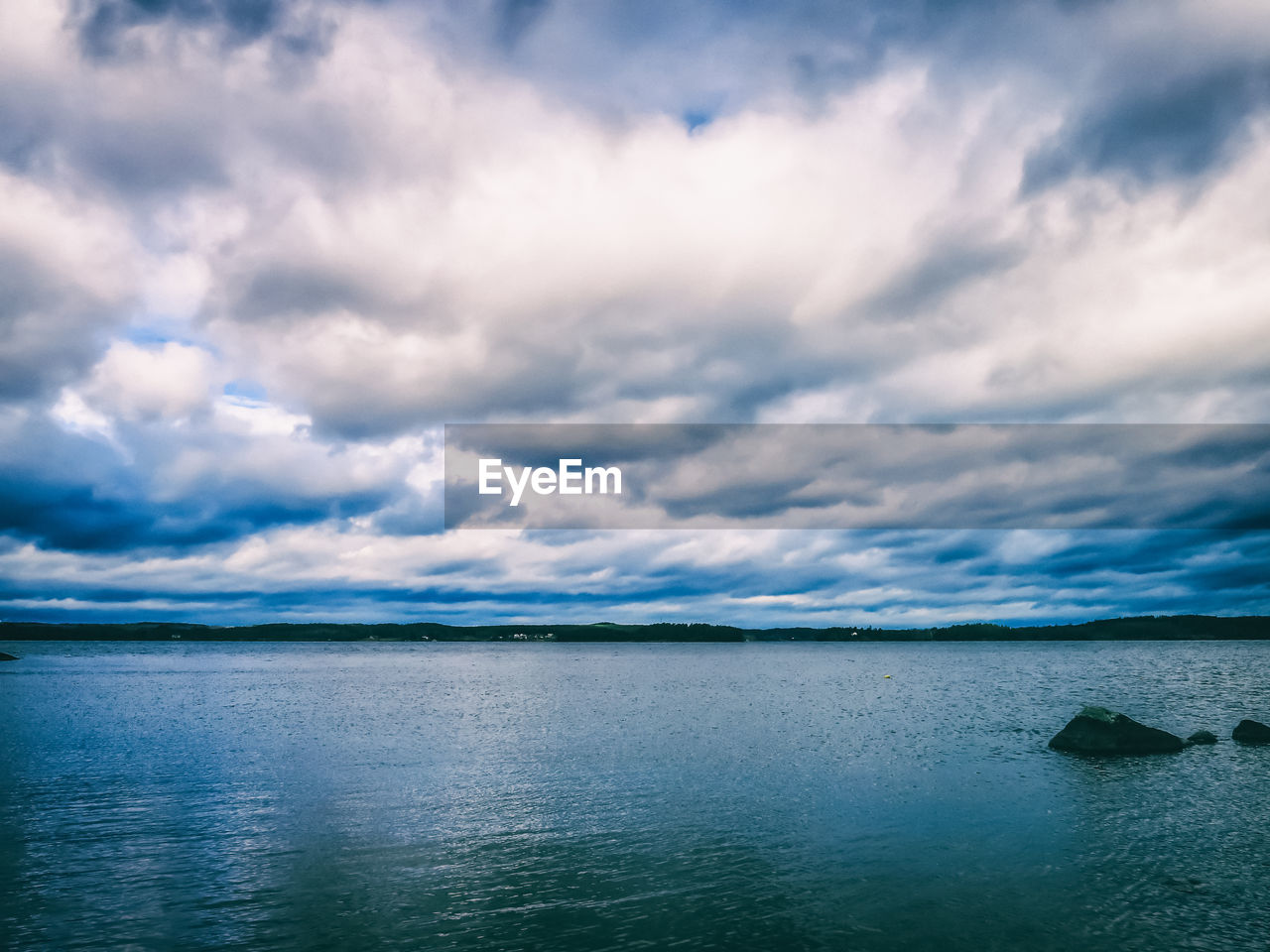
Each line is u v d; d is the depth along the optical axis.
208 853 21.22
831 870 19.69
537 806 26.56
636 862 20.39
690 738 43.19
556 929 16.00
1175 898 17.75
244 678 101.00
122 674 106.62
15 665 130.62
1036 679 95.06
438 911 16.98
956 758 35.56
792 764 34.38
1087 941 15.47
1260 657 164.38
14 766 34.59
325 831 23.50
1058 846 21.69
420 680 99.44
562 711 58.81
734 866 20.03
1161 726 45.88
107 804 27.05
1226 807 25.80
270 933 15.84
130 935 15.74
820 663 162.12
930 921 16.45
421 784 30.31
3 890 18.28
